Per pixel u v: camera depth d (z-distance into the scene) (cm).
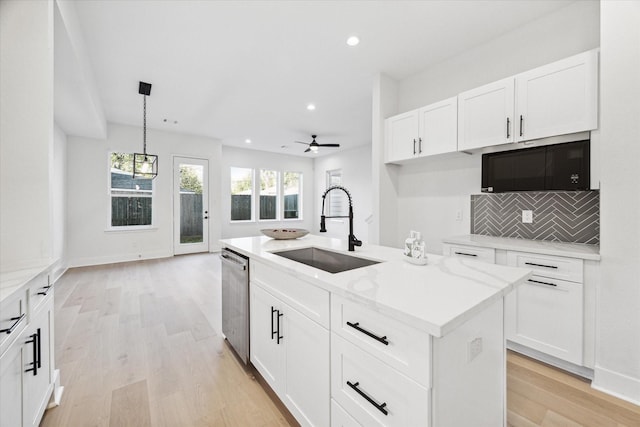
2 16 147
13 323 110
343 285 108
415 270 131
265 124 536
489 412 109
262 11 226
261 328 173
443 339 83
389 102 334
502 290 105
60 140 435
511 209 264
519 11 227
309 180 885
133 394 168
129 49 279
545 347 198
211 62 304
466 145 252
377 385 94
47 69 154
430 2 217
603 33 171
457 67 290
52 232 159
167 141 584
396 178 345
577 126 193
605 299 171
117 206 537
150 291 363
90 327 258
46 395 148
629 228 164
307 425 130
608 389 169
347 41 266
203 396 167
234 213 752
